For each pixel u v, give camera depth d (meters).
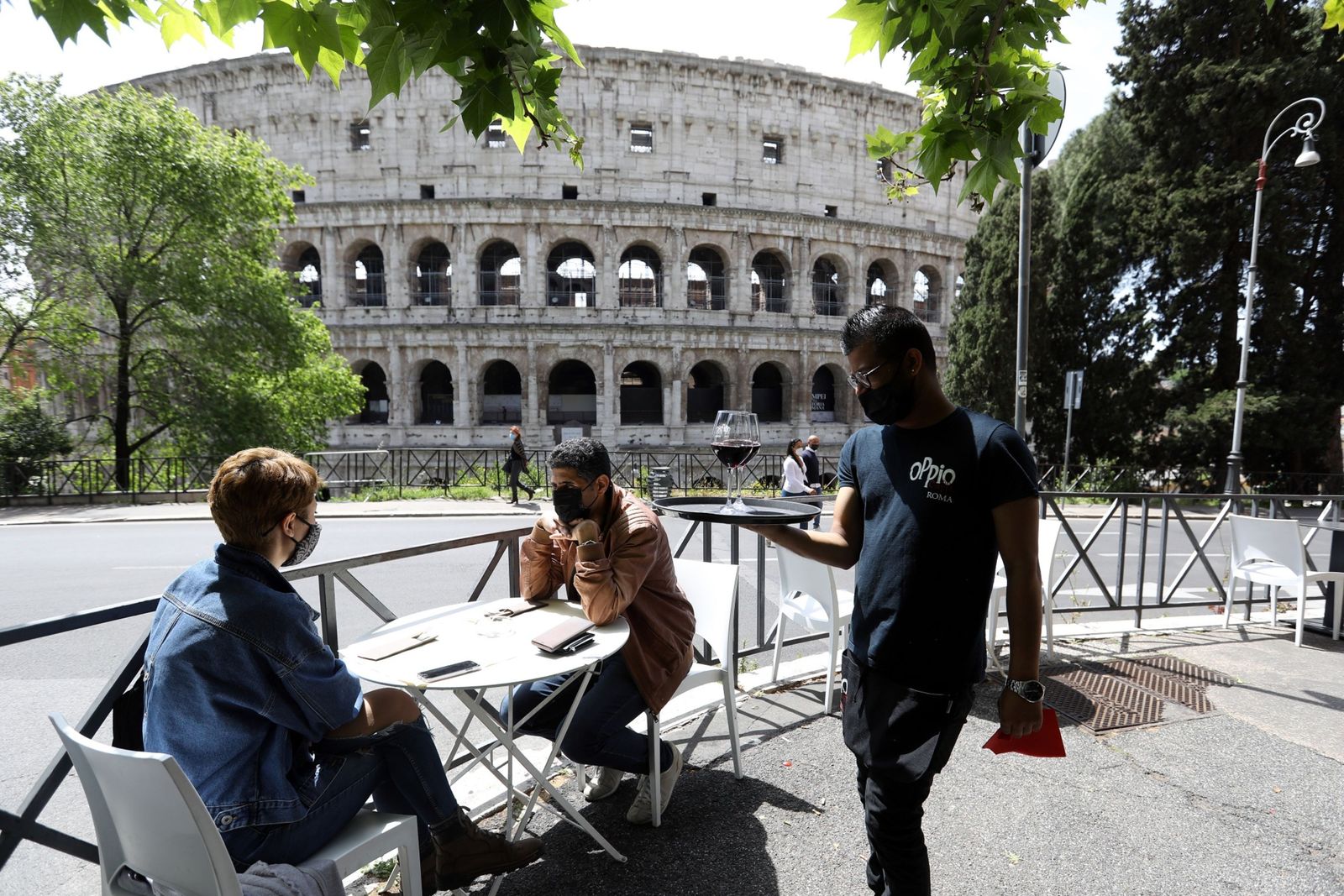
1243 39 23.30
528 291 36.56
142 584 9.55
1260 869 2.81
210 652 1.87
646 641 3.10
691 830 3.12
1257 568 6.47
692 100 37.91
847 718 2.23
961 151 2.56
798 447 15.02
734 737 3.57
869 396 2.11
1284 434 22.23
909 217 42.47
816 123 39.91
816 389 45.31
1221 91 22.72
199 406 22.78
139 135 20.86
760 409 44.03
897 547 2.09
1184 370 25.53
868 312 2.13
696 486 25.27
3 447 19.30
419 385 37.78
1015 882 2.73
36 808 2.12
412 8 1.96
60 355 22.64
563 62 36.47
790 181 39.66
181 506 18.55
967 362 28.12
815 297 44.59
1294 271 22.36
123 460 21.02
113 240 22.17
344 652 2.65
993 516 1.97
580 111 37.00
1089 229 26.12
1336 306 23.81
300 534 2.18
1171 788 3.47
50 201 20.39
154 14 2.27
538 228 36.41
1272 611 6.63
